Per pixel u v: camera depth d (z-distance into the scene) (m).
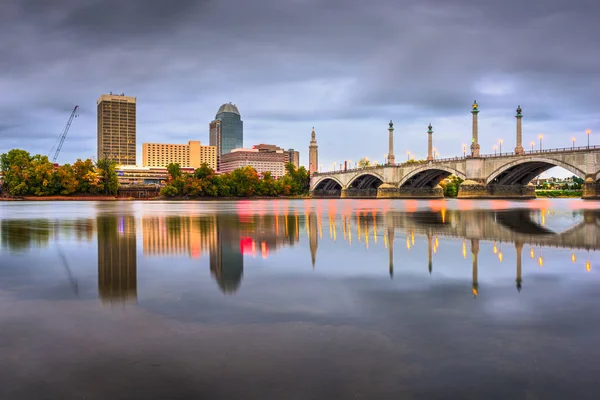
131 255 26.81
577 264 23.52
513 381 9.91
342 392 9.49
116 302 15.95
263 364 10.73
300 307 15.27
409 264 23.61
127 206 120.94
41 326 13.31
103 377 10.12
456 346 11.75
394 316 14.27
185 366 10.63
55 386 9.73
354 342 12.04
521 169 166.25
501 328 13.12
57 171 198.12
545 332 12.77
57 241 34.03
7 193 199.38
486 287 18.25
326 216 67.44
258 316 14.25
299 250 29.09
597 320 13.82
